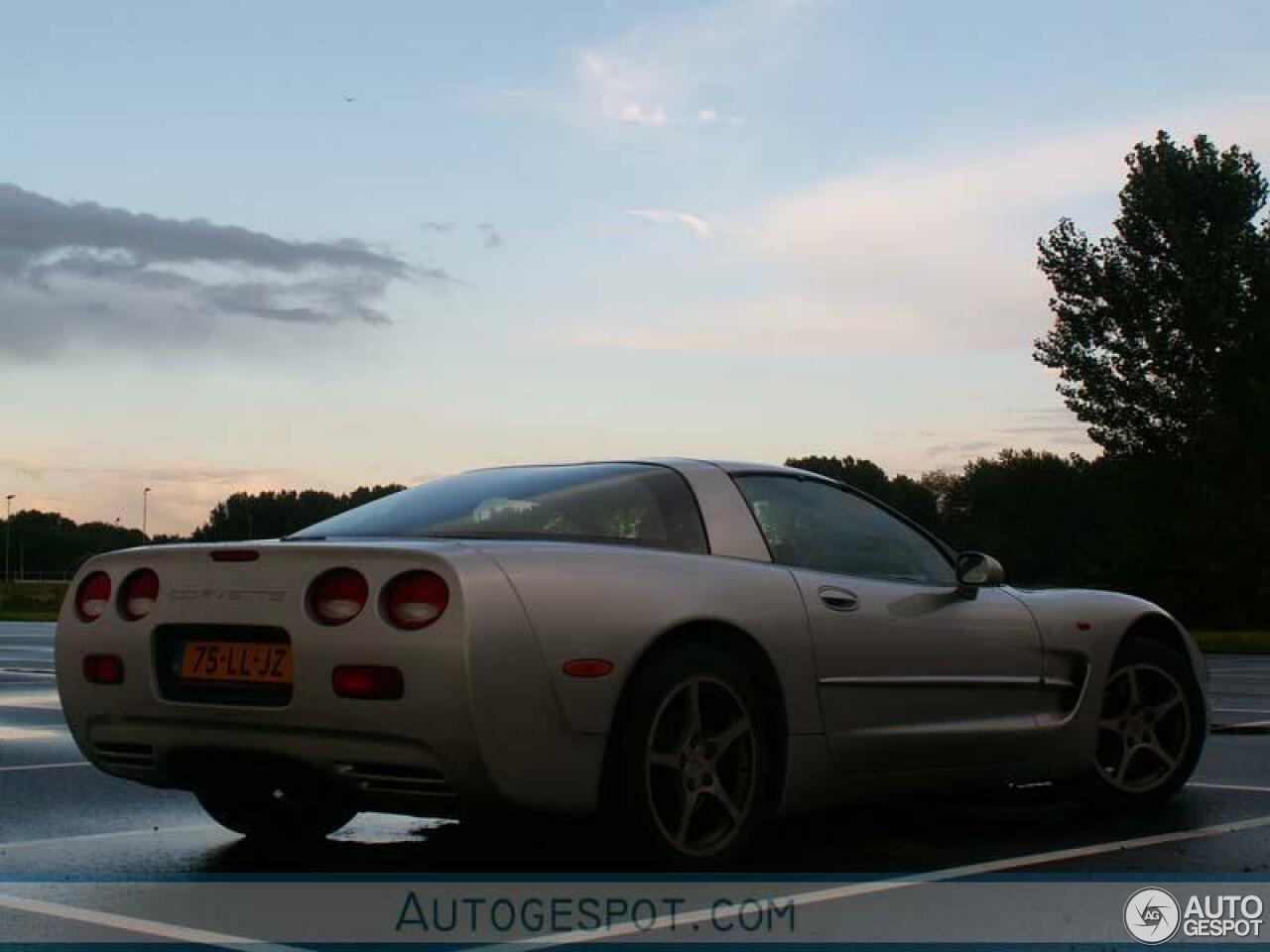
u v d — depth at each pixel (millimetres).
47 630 27344
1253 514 37938
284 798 4910
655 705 4031
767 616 4398
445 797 3812
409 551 3871
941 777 4941
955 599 5094
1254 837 4980
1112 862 4520
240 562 4125
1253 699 11859
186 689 4188
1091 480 42781
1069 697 5410
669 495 4574
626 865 4137
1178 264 39188
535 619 3850
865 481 94062
